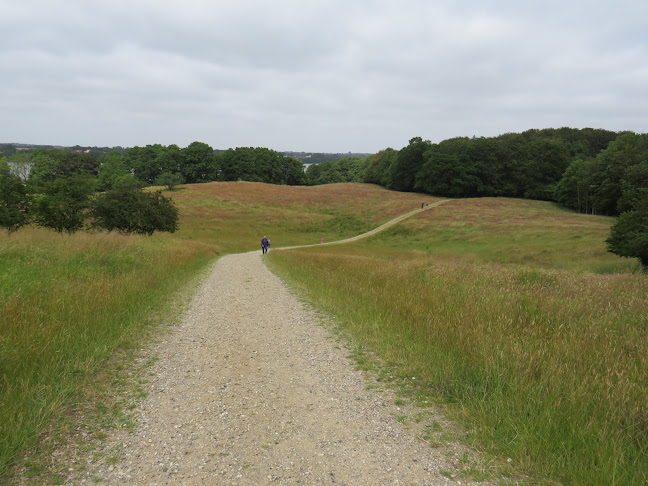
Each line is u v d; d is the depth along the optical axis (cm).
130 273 976
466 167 8581
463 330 523
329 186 10206
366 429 329
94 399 376
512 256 3341
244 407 371
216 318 742
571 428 295
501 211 6419
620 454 262
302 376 453
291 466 275
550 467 265
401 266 1376
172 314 754
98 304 632
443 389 402
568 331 525
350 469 272
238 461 281
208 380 439
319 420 346
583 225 4697
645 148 6850
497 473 265
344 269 1284
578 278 1054
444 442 308
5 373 370
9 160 8650
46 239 1282
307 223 6675
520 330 531
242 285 1170
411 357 482
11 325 468
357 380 439
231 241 5091
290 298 951
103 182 8950
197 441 308
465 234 5031
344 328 663
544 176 8369
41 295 609
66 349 457
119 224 2633
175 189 8331
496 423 323
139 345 555
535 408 328
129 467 271
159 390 408
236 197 8000
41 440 297
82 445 297
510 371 394
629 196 3903
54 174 9006
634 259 2659
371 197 8619
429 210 6806
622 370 373
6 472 256
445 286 903
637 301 706
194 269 1511
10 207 2158
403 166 9575
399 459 284
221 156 11512
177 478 260
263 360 508
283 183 12862
